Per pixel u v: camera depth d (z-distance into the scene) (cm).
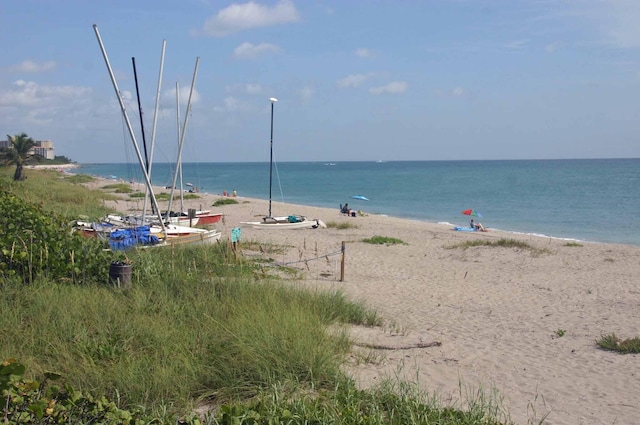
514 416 670
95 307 861
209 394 632
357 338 941
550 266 1956
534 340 1059
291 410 564
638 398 754
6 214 1213
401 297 1432
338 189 7812
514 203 5269
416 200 5772
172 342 743
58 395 539
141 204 4041
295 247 2225
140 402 589
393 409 585
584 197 5772
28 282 1006
